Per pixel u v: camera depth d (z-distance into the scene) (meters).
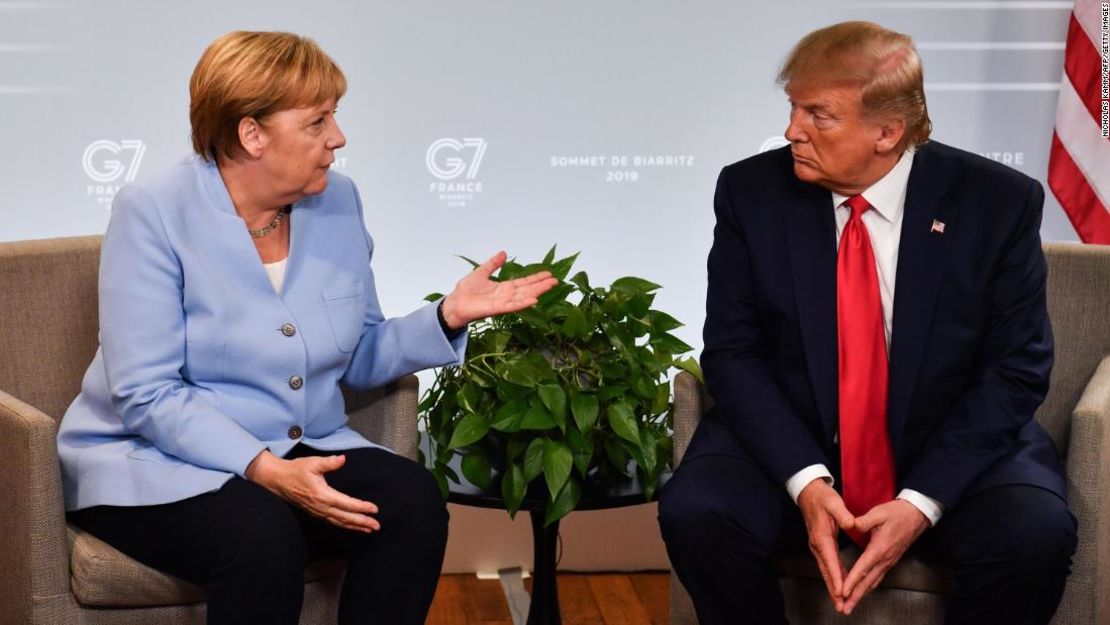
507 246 2.93
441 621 2.76
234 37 1.96
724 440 2.16
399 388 2.20
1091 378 2.23
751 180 2.19
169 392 1.96
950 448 2.03
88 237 2.34
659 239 2.94
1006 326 2.08
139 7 2.78
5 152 2.78
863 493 2.07
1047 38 2.88
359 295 2.12
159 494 1.93
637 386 2.30
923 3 2.88
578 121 2.89
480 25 2.84
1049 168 2.85
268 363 2.01
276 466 1.92
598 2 2.85
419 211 2.90
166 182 2.01
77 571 1.94
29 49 2.76
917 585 2.05
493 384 2.29
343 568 2.07
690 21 2.87
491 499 2.28
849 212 2.13
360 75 2.84
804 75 2.01
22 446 1.92
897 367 2.07
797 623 2.11
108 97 2.80
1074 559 2.03
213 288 1.99
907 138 2.05
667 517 2.05
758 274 2.14
